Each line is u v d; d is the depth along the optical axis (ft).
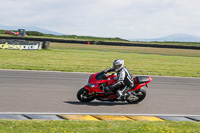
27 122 24.86
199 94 49.49
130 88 37.78
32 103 35.47
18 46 139.23
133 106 37.47
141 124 26.23
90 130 23.03
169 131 23.95
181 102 41.73
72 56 122.72
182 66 103.96
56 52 143.02
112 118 30.30
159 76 72.08
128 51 203.82
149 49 230.27
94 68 81.76
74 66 84.07
